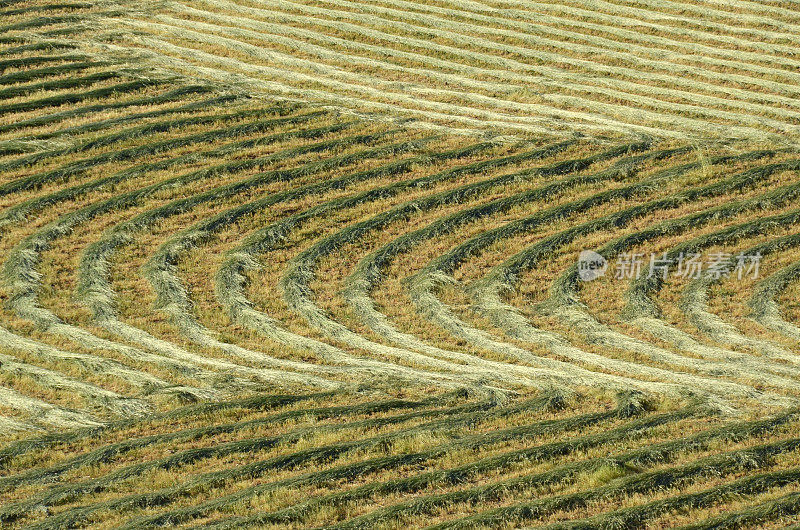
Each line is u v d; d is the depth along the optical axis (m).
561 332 42.03
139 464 31.42
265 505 28.78
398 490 29.45
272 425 34.25
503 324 42.62
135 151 56.28
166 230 49.94
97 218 50.41
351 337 41.34
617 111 63.53
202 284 45.56
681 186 54.59
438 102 64.75
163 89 64.69
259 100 63.88
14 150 55.44
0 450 32.03
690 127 61.31
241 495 29.34
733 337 41.22
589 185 54.72
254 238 49.22
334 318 43.12
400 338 41.41
